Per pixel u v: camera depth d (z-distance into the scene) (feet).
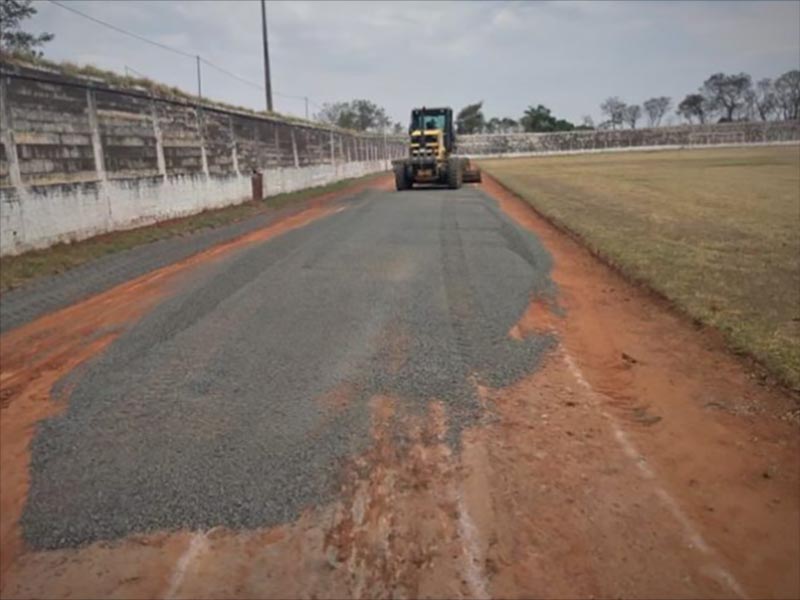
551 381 15.84
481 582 8.87
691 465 11.89
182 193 48.62
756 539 9.77
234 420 13.62
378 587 8.83
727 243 35.29
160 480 11.44
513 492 11.01
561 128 319.47
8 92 30.40
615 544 9.65
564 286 26.11
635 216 47.88
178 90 49.24
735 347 17.95
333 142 102.32
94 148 37.29
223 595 8.78
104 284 26.27
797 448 12.45
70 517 10.55
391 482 11.33
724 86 344.28
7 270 27.89
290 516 10.41
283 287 24.71
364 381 15.57
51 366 17.25
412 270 27.86
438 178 79.92
